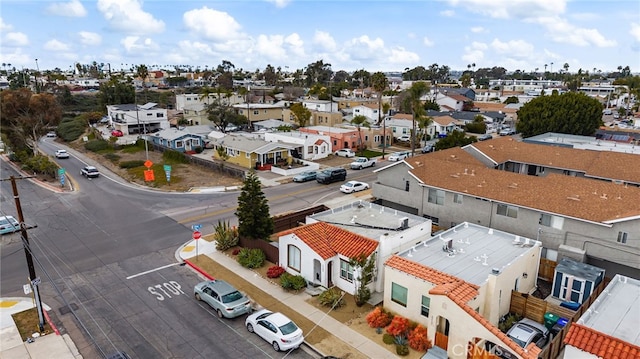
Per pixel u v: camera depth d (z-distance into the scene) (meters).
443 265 23.36
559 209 28.55
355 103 115.19
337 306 24.27
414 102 69.50
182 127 84.56
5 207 42.94
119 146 78.75
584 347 15.74
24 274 28.31
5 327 22.27
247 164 61.53
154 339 21.41
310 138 67.62
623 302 19.08
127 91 123.00
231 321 23.06
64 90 149.38
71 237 34.78
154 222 38.50
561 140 56.22
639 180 37.59
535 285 26.72
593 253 27.45
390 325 21.70
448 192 34.53
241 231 31.70
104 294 25.77
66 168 63.34
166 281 27.44
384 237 25.67
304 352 20.52
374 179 55.19
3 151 73.62
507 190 31.92
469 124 89.56
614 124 99.75
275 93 150.25
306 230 27.48
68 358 19.94
